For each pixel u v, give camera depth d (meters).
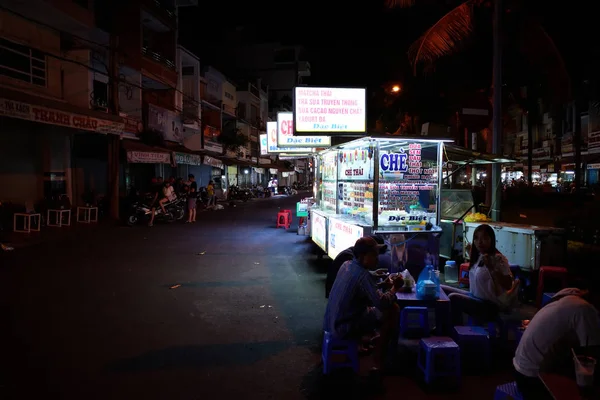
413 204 7.34
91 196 17.52
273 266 9.36
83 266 9.06
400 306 4.79
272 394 3.95
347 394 3.97
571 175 39.50
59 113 12.94
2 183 13.95
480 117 9.89
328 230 8.94
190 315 6.09
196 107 28.48
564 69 12.21
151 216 16.22
